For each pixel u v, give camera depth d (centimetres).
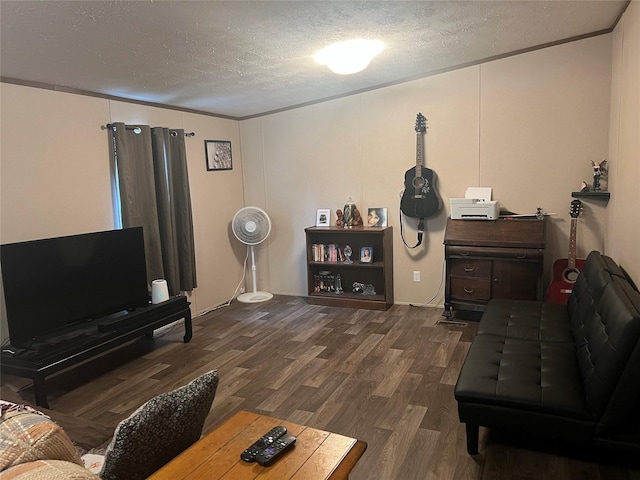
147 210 395
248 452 129
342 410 267
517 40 352
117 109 378
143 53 281
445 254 400
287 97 451
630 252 276
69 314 313
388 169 459
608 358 185
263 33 269
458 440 232
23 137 308
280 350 363
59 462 90
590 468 206
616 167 331
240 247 532
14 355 276
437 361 329
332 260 486
